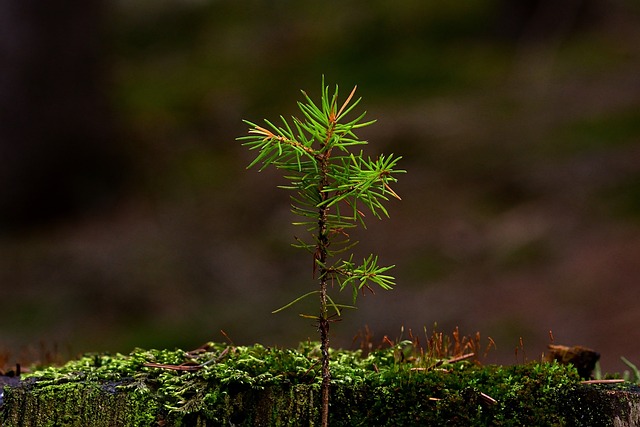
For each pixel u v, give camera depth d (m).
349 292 10.99
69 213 15.61
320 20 22.31
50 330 10.94
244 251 13.16
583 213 12.56
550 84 17.12
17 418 2.27
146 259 12.62
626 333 9.48
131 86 20.41
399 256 12.37
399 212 13.64
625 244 11.40
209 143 17.75
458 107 17.02
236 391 2.25
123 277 12.04
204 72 21.08
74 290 11.88
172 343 10.47
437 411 2.22
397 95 18.33
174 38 23.00
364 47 20.64
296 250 12.92
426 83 18.58
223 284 12.10
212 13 23.70
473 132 15.72
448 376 2.28
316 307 10.80
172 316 11.30
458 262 11.90
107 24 16.58
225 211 14.70
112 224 14.92
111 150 16.14
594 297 10.38
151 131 17.86
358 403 2.25
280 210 14.47
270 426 2.24
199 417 2.23
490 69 18.62
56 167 15.55
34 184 15.39
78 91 15.87
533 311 10.34
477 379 2.29
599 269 10.91
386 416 2.24
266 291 11.79
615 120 15.04
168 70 21.41
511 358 9.34
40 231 15.12
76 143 15.73
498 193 13.73
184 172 16.53
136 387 2.27
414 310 10.66
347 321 10.36
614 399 2.24
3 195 15.27
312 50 21.06
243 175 16.16
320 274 2.17
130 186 16.16
